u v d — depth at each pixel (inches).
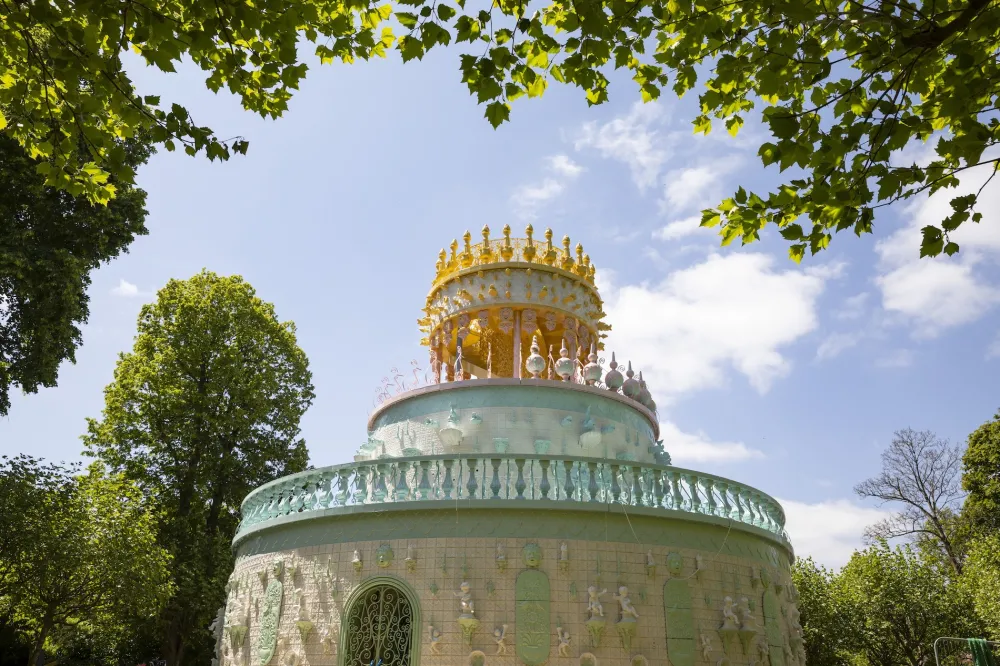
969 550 1451.8
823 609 1310.3
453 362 1165.7
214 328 1542.8
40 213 895.7
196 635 1349.7
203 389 1519.4
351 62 448.1
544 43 399.2
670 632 648.4
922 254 372.2
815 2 358.9
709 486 748.0
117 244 992.9
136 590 1059.3
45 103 433.4
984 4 302.0
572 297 1076.5
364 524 689.6
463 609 624.1
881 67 348.2
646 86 438.6
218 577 1318.9
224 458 1471.5
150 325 1553.9
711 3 380.5
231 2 373.1
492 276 1067.3
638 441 978.1
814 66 381.4
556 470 693.9
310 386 1734.7
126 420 1433.3
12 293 906.7
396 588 651.5
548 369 1056.2
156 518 1228.5
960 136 347.3
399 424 963.3
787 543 837.2
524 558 647.1
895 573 1321.4
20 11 383.2
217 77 429.4
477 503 665.6
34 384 932.0
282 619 698.8
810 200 392.8
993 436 1884.8
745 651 677.9
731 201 404.5
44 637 1019.9
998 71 344.8
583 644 623.5
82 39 380.5
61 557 978.7
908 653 1274.6
